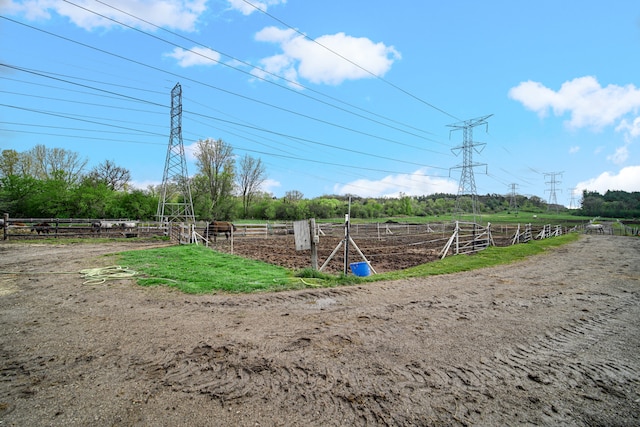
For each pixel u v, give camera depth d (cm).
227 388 359
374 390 361
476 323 590
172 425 297
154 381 371
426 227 4216
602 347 496
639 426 309
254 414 316
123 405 325
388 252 1802
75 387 356
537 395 360
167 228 2497
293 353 447
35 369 395
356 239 2752
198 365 409
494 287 898
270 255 1568
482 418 316
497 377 397
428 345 486
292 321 575
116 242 2058
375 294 777
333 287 827
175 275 922
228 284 817
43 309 632
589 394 364
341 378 384
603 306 730
